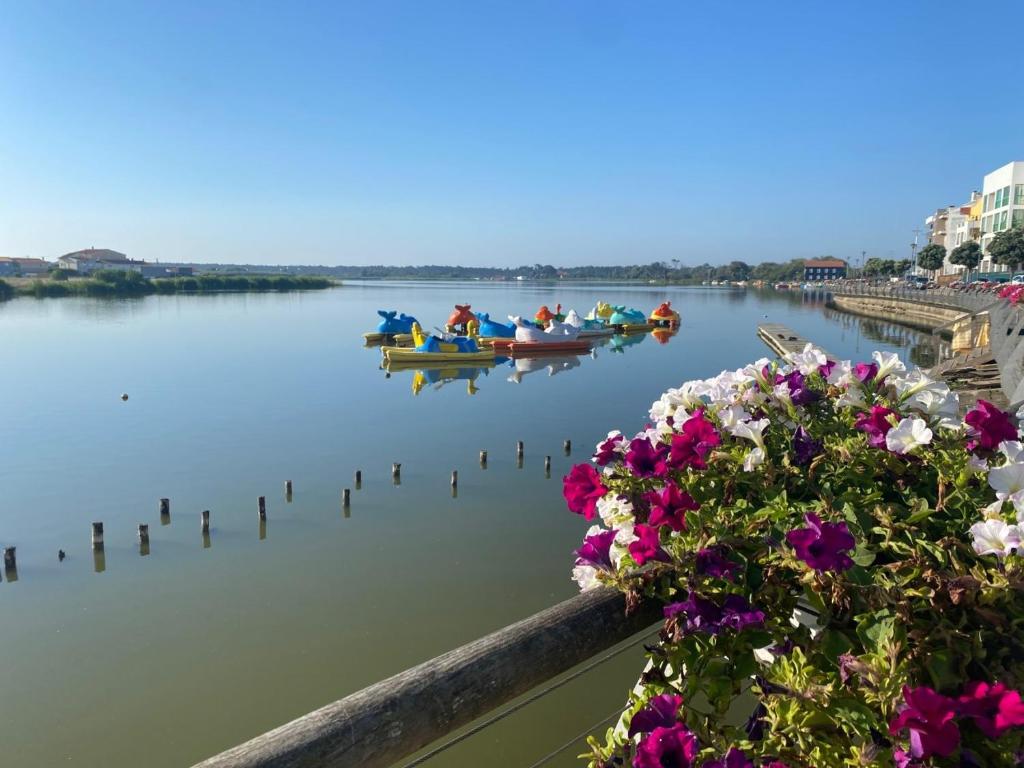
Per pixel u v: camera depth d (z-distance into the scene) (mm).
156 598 9805
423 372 33156
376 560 10984
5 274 140500
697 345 46938
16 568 10766
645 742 1565
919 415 2441
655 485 2229
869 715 1591
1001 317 22875
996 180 71812
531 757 6273
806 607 2078
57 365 33125
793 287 153750
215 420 21562
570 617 1782
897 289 65812
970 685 1533
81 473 15797
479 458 16938
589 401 25219
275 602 9641
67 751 6703
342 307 87688
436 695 1470
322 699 7488
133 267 165125
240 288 139125
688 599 1766
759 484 2162
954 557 1713
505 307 90812
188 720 7133
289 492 14102
